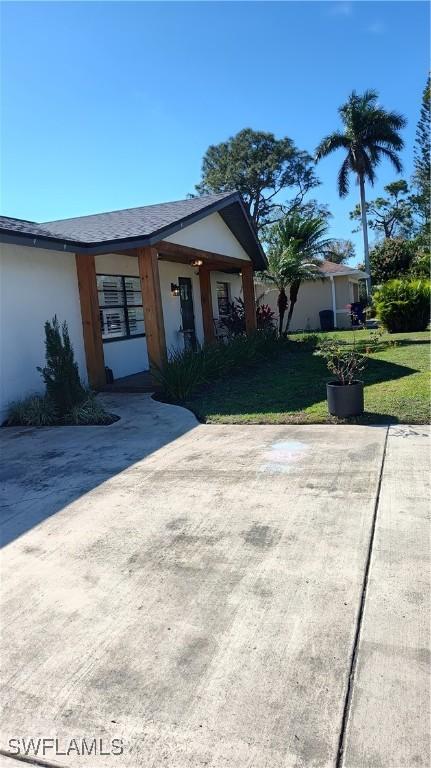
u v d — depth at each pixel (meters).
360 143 31.83
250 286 14.00
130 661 2.25
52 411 7.02
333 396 6.11
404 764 1.69
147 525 3.58
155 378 8.38
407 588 2.65
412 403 6.50
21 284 7.66
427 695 1.96
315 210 41.00
